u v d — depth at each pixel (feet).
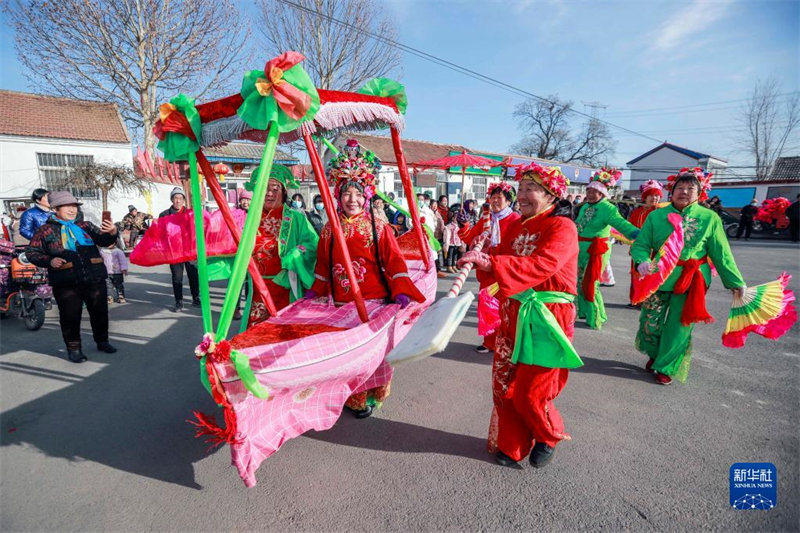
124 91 54.19
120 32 52.08
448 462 8.87
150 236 10.64
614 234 17.51
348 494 7.97
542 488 8.04
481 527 7.13
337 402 8.56
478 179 67.97
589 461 8.82
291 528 7.20
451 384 12.55
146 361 14.66
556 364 7.74
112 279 22.38
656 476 8.33
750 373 13.16
